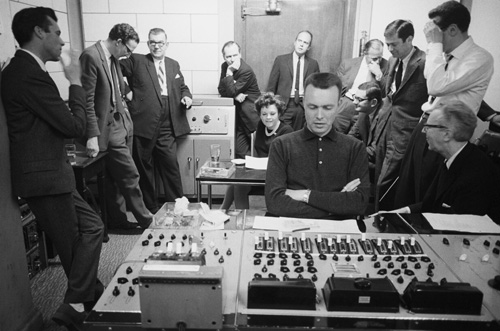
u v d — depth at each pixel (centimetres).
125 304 105
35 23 178
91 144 274
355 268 121
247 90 393
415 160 280
